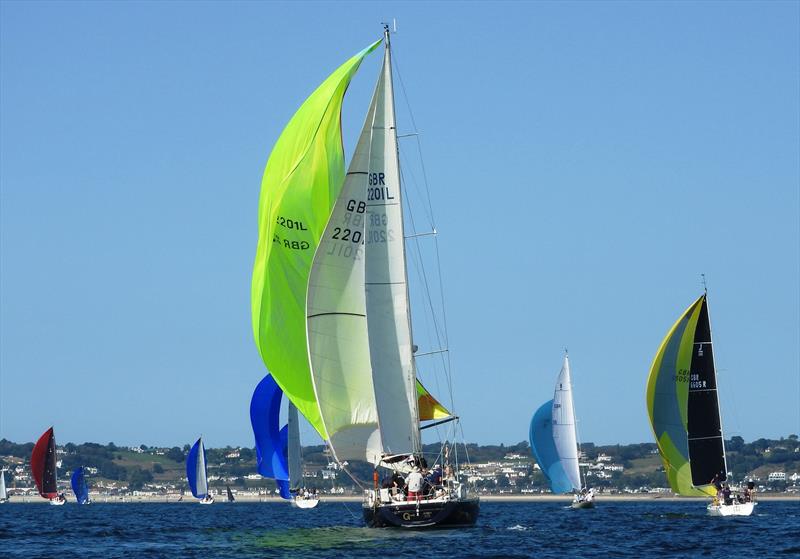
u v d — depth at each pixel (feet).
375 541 234.79
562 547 235.20
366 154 245.65
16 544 265.95
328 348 244.01
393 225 245.65
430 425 252.42
